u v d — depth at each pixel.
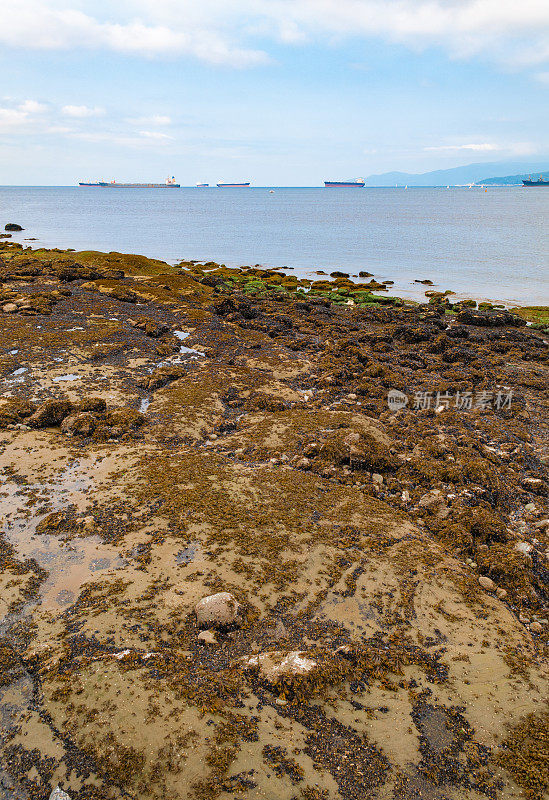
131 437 15.74
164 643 8.55
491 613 9.82
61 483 13.12
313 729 7.35
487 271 54.75
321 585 10.13
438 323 33.75
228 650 8.58
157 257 64.06
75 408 16.81
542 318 36.28
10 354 21.88
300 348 26.84
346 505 12.88
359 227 101.50
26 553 10.64
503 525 12.18
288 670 7.96
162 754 6.80
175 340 25.86
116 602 9.36
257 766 6.76
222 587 9.84
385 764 6.95
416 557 11.16
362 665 8.38
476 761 7.06
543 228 93.56
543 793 6.69
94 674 7.85
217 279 43.34
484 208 161.00
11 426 15.73
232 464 14.53
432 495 13.32
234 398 19.64
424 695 8.00
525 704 7.92
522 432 18.33
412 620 9.47
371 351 27.83
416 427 18.06
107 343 24.22
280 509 12.43
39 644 8.45
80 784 6.50
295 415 18.11
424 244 75.06
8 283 35.44
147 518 11.78
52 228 95.62
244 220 120.00
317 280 50.75
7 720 7.26
